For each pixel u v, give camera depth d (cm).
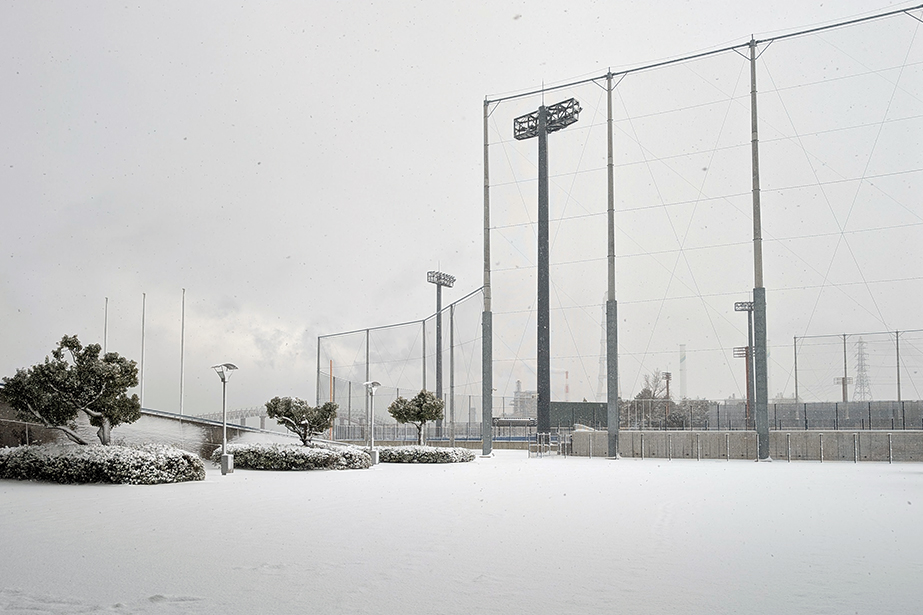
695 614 554
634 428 4209
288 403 2806
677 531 985
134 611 553
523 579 673
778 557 791
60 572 695
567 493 1552
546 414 3906
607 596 609
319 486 1730
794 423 3678
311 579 668
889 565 748
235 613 549
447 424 4994
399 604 579
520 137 4312
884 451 2984
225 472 2155
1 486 1670
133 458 1750
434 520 1094
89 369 1933
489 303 3722
